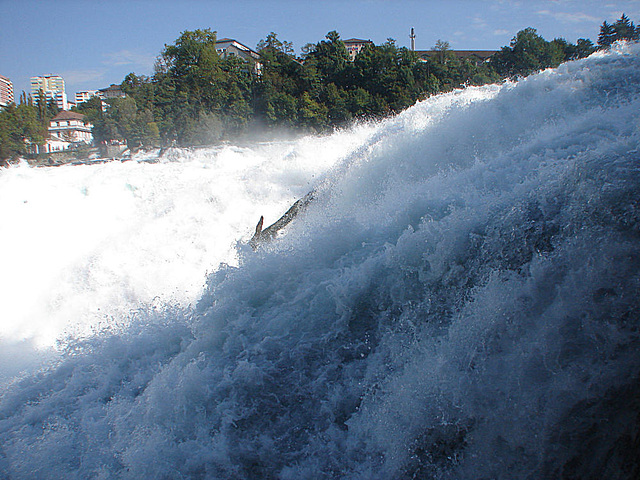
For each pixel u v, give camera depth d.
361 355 3.18
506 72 73.94
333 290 3.45
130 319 4.59
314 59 83.62
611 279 2.36
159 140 69.75
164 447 2.98
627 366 2.23
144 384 3.71
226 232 7.83
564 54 74.06
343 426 2.90
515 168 3.61
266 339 3.43
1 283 7.79
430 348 2.89
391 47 77.88
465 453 2.53
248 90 73.12
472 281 3.00
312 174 8.53
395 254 3.32
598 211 2.58
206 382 3.23
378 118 68.94
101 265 7.61
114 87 128.12
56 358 4.74
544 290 2.53
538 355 2.43
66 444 3.26
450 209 3.49
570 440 2.28
